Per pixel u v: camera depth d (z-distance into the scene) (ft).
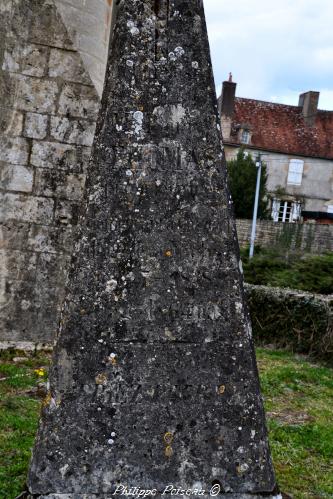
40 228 21.93
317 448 15.64
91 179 10.05
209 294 10.19
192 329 10.05
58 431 9.43
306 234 77.51
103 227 9.95
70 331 9.66
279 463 14.34
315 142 139.74
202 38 10.57
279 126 140.87
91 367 9.64
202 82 10.51
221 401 9.98
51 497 9.26
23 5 21.59
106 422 9.58
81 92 22.25
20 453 13.28
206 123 10.48
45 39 21.86
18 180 21.70
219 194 10.43
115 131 10.14
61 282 22.11
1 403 16.51
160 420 9.75
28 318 21.86
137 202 10.09
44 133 21.93
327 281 43.93
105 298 9.81
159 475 9.62
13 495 11.27
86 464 9.43
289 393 21.24
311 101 143.13
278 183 137.18
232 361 10.11
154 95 10.30
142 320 9.89
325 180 138.62
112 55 10.41
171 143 10.30
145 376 9.80
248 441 9.97
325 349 27.14
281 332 29.43
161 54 10.39
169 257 10.11
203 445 9.82
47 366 20.63
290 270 48.42
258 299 30.58
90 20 23.02
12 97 21.58
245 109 141.49
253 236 86.17
